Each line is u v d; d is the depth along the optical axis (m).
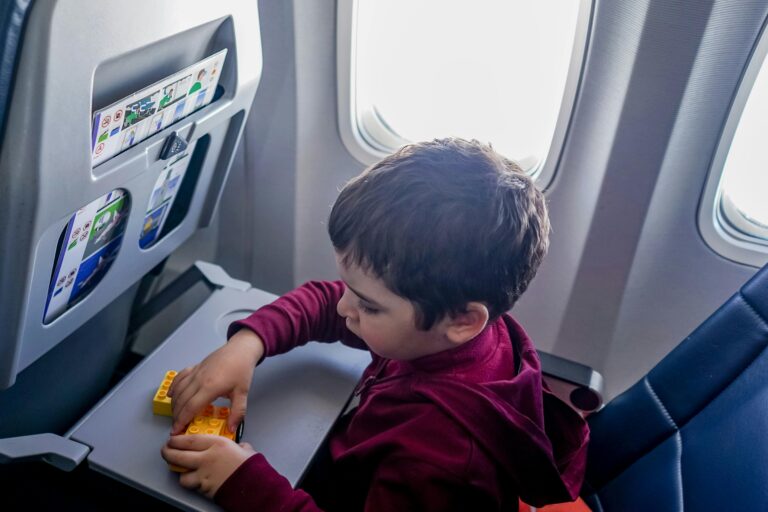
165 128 0.83
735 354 0.90
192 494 0.76
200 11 0.79
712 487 0.82
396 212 0.73
